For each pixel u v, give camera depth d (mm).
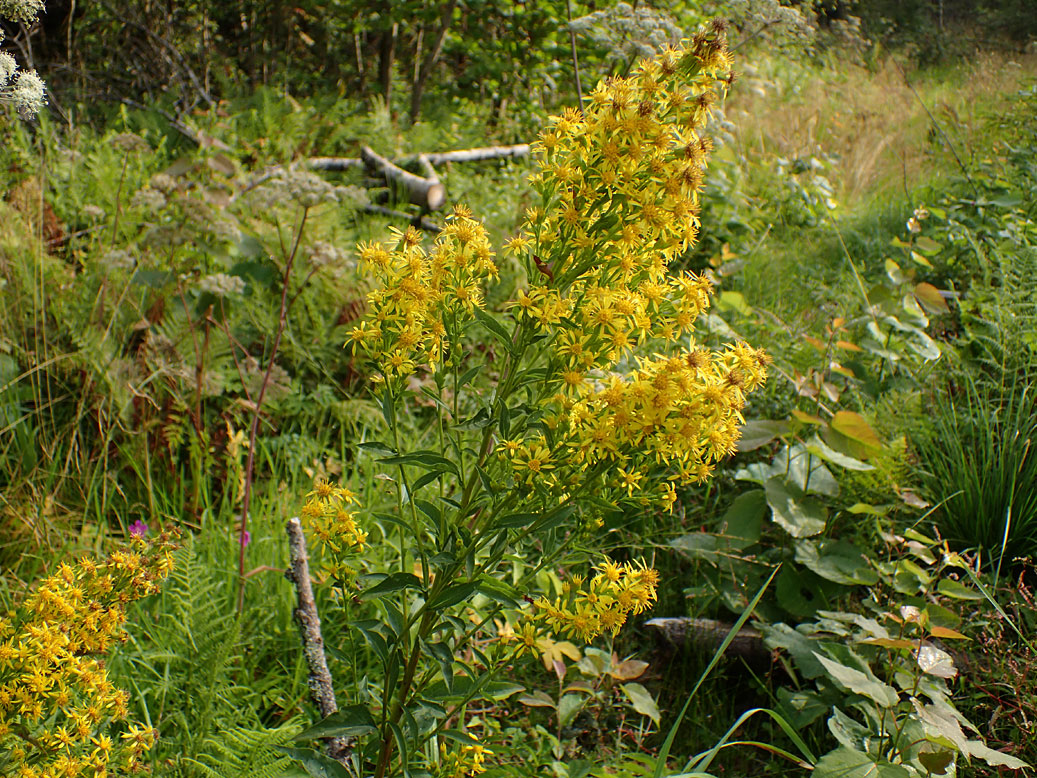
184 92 7887
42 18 7816
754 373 1453
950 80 12766
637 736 2328
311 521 1590
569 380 1418
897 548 2830
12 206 4160
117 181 4895
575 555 1757
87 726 1464
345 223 4945
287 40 9969
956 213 5410
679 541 2846
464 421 1451
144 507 3043
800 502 2832
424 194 5773
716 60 1389
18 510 2717
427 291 1478
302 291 3914
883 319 3484
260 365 3760
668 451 1399
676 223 1428
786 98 9828
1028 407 3291
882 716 2066
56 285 3598
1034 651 2371
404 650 1575
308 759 1528
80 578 1561
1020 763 1955
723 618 2822
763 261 5422
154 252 3863
